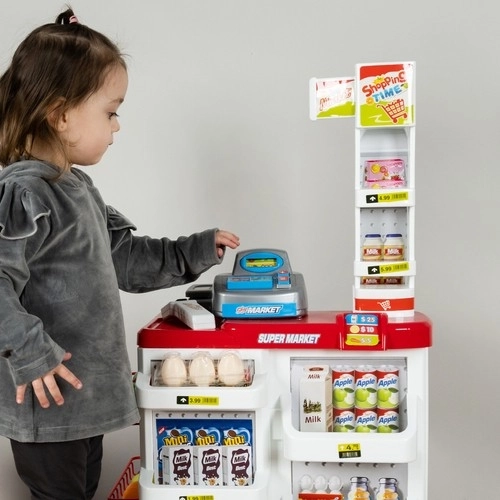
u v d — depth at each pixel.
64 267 1.44
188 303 1.67
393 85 1.53
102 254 1.50
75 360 1.44
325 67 2.10
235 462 1.54
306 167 2.13
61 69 1.46
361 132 1.60
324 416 1.53
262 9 2.10
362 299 1.57
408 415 1.51
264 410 1.52
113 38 2.15
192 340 1.55
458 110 2.06
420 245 2.11
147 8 2.13
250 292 1.58
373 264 1.57
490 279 2.10
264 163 2.14
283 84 2.11
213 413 1.55
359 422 1.56
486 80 2.05
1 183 1.40
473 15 2.04
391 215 1.62
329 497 1.56
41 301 1.43
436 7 2.05
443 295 2.12
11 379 1.43
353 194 2.13
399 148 1.60
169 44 2.13
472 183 2.08
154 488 1.50
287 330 1.53
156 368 1.57
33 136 1.49
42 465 1.45
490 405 2.14
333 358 1.59
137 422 1.49
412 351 1.53
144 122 2.16
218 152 2.15
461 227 2.10
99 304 1.48
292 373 1.59
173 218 2.18
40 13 2.19
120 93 1.52
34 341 1.30
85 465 1.51
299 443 1.48
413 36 2.06
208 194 2.16
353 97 1.57
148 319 2.24
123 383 1.49
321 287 2.17
